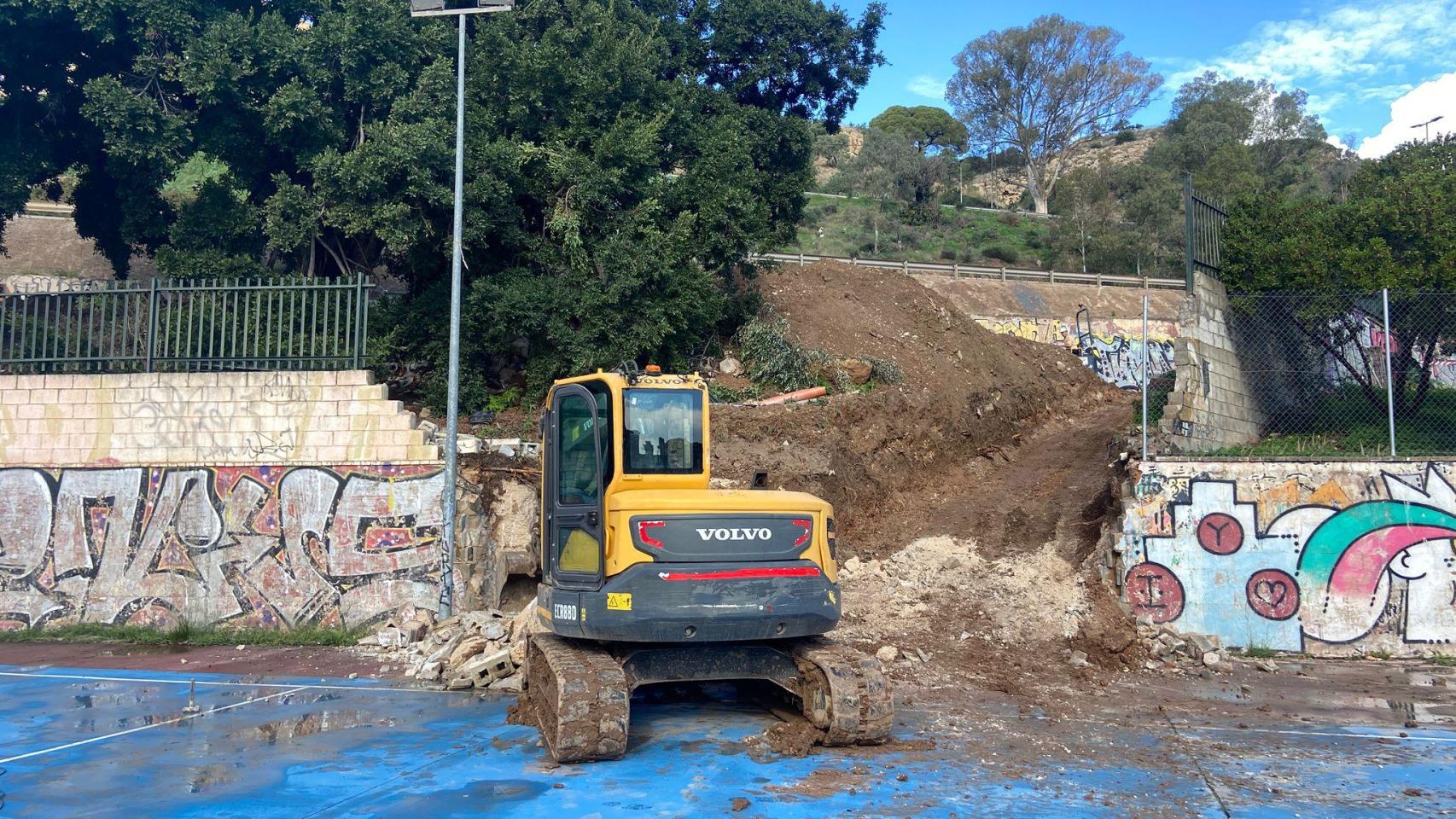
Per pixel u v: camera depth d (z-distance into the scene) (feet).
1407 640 44.16
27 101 70.54
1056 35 266.36
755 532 28.99
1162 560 46.03
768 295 83.41
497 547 50.31
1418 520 44.65
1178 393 51.65
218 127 66.13
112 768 26.76
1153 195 195.62
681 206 71.61
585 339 63.21
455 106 66.44
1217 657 41.98
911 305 88.79
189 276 63.87
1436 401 51.62
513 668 37.86
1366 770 27.07
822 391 65.98
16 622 49.70
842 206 221.25
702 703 35.22
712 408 59.52
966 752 28.66
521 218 69.21
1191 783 25.71
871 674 28.96
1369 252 57.88
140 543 49.60
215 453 49.67
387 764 27.09
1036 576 47.78
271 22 65.16
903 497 62.13
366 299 50.24
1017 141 275.39
